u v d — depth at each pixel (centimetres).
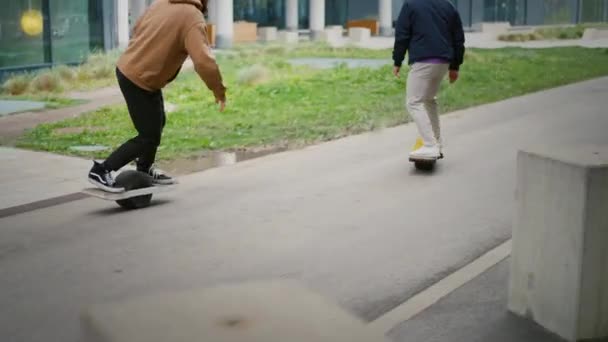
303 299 150
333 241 616
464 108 1440
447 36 855
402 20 854
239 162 963
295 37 3891
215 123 1303
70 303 489
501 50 3141
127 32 2595
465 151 1002
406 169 895
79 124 1299
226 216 699
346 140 1110
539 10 5956
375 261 563
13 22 2112
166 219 691
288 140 1120
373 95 1666
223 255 583
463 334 424
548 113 1355
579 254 394
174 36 685
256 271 544
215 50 3017
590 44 3797
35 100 1623
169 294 153
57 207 741
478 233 633
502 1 5672
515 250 447
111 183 711
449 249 591
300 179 852
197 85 1816
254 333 134
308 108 1473
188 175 888
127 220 689
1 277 540
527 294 439
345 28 4850
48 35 2231
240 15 4028
